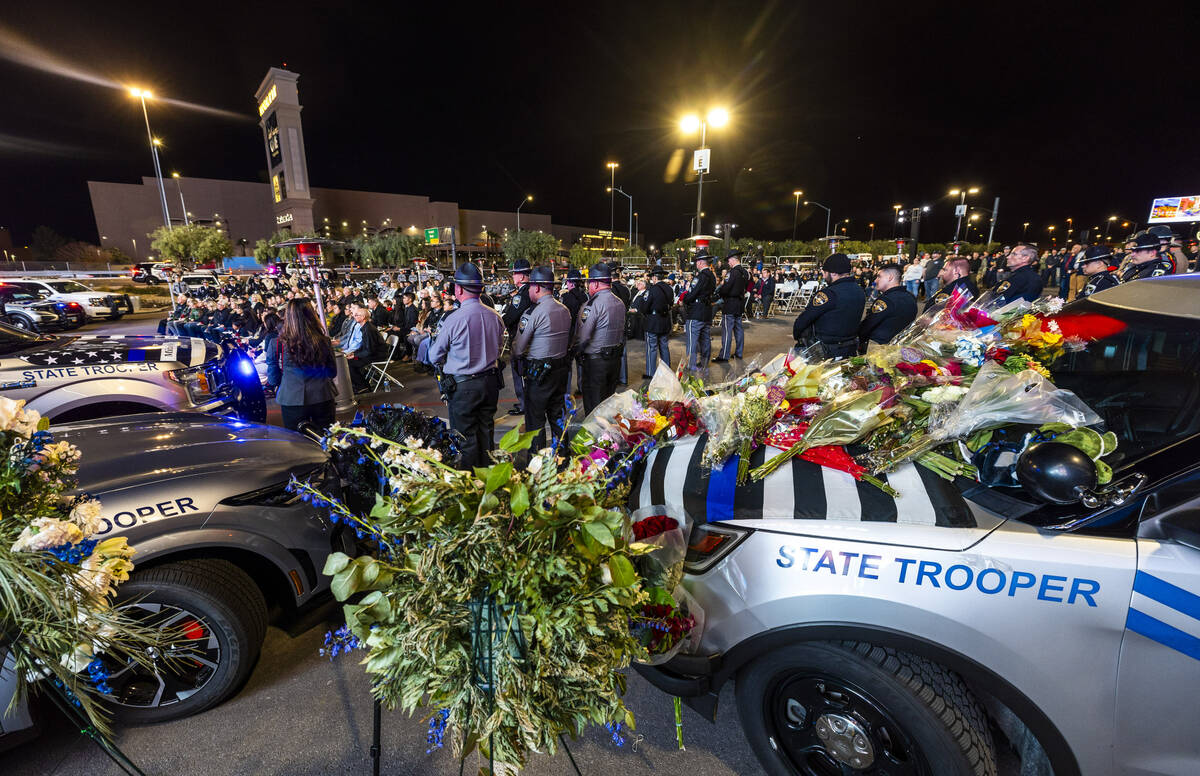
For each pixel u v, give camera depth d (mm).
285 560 2221
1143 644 1231
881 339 5016
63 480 1588
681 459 1979
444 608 1180
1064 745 1334
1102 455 1489
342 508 1427
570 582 1203
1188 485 1289
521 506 1109
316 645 2502
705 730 2051
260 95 80750
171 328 10445
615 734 1387
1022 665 1305
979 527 1408
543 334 4703
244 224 82875
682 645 1621
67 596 1293
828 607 1445
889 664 1415
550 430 5078
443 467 1285
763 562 1543
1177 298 1970
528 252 45875
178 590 1924
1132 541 1284
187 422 2912
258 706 2154
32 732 1785
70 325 14727
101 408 4191
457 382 4223
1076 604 1270
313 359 3924
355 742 1991
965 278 5789
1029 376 1722
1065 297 13828
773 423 1927
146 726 2053
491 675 1174
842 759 1562
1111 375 1901
